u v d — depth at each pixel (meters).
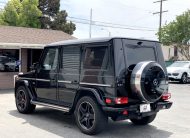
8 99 12.92
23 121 8.79
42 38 20.06
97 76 7.32
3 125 8.29
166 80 7.72
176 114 10.52
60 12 45.25
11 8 38.00
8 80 17.39
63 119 9.11
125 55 7.21
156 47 7.97
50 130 7.84
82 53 7.79
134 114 7.16
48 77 8.79
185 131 8.12
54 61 8.63
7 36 18.27
